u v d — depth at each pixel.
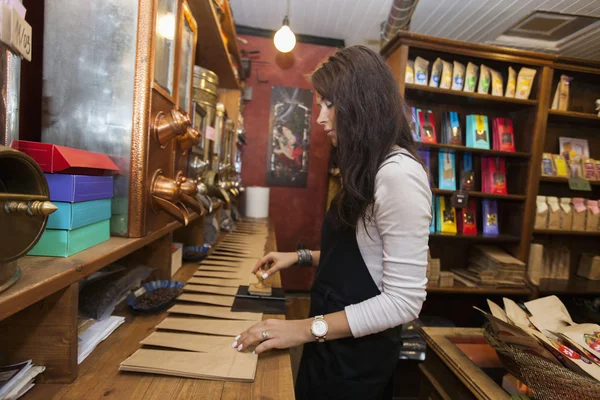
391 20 2.51
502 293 2.31
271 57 3.42
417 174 0.67
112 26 0.73
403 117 0.76
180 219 0.82
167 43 0.86
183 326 0.76
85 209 0.63
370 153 0.70
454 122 2.42
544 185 2.69
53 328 0.56
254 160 3.49
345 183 0.72
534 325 0.93
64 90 0.74
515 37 2.82
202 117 1.43
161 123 0.79
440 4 2.44
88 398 0.53
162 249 1.07
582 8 2.31
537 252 2.41
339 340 0.81
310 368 0.88
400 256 0.66
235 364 0.63
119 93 0.74
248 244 1.72
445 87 2.28
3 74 0.50
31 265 0.53
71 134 0.75
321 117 0.79
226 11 1.67
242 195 3.39
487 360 1.05
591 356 0.80
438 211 2.46
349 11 2.79
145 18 0.72
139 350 0.66
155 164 0.82
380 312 0.66
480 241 2.60
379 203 0.67
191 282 1.04
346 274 0.79
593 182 2.47
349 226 0.78
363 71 0.72
